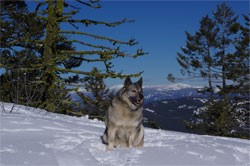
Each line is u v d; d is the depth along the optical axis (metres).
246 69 41.06
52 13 23.23
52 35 23.06
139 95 8.52
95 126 12.80
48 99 22.20
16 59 22.67
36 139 7.81
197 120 40.78
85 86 23.53
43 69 23.09
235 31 41.34
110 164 6.84
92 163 6.68
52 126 9.74
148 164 6.95
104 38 23.23
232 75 40.78
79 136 9.11
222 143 10.05
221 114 38.53
